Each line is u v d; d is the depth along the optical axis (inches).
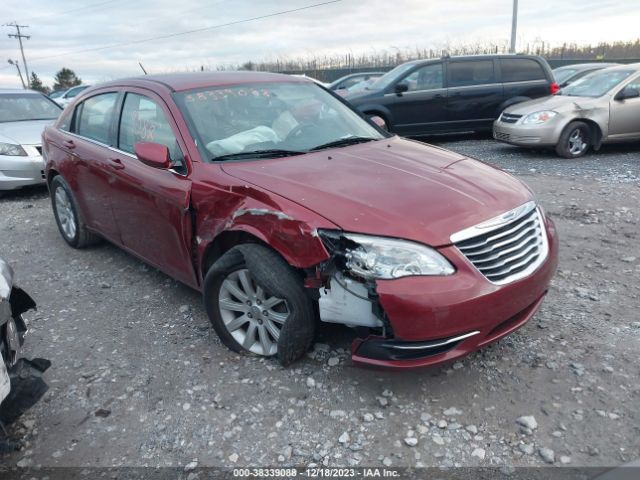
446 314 105.0
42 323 161.5
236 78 173.6
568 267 180.2
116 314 164.7
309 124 164.2
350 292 112.3
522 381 120.8
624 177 299.9
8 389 96.0
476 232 111.6
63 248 229.0
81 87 890.1
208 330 150.6
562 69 594.6
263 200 122.8
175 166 145.7
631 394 114.3
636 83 371.6
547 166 342.0
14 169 312.2
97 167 181.6
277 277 118.8
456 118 443.5
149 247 166.1
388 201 116.1
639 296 157.5
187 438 110.0
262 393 121.4
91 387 128.3
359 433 108.3
